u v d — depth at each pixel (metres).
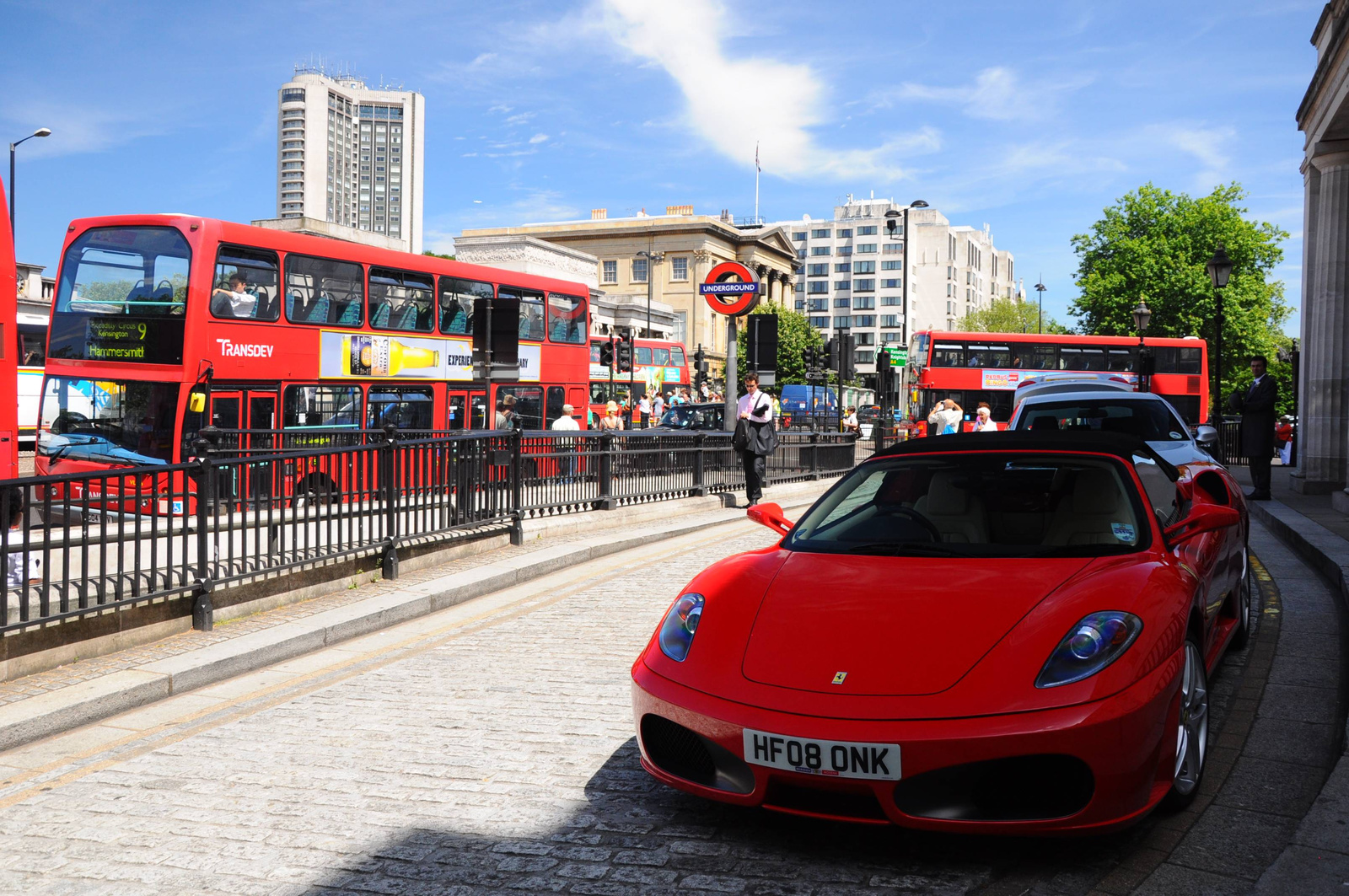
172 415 13.21
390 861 3.62
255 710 5.76
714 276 17.42
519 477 11.45
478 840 3.78
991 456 4.81
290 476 8.09
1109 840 3.59
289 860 3.67
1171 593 3.76
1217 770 4.23
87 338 13.77
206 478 7.27
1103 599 3.61
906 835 3.70
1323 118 14.99
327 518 8.52
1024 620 3.53
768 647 3.68
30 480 6.01
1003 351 35.59
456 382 17.50
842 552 4.38
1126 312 59.28
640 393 44.78
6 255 10.23
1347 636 6.47
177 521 7.05
